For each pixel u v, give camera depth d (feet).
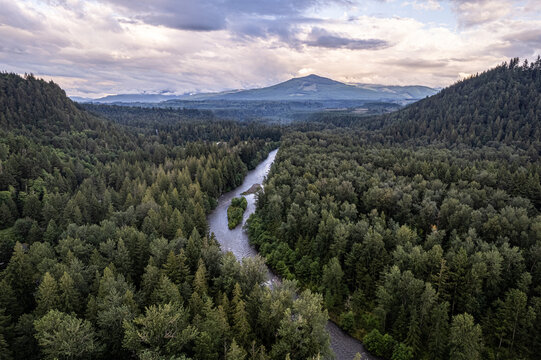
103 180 481.46
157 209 354.95
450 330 197.67
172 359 143.43
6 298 192.44
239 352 153.07
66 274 191.42
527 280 207.51
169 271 226.79
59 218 350.02
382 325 229.25
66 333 153.69
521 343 195.62
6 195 391.45
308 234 320.50
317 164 502.79
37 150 529.45
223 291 224.33
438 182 375.66
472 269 214.90
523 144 609.01
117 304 177.06
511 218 275.18
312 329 177.17
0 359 157.17
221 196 535.19
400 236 268.00
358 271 259.39
